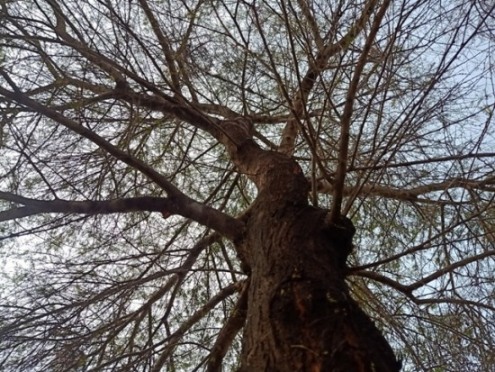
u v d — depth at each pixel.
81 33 3.17
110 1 2.96
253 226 2.83
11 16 2.92
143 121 3.93
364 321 2.10
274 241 2.53
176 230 4.28
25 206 2.99
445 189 3.36
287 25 2.58
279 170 3.05
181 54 3.45
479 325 3.37
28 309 3.23
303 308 2.11
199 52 3.51
